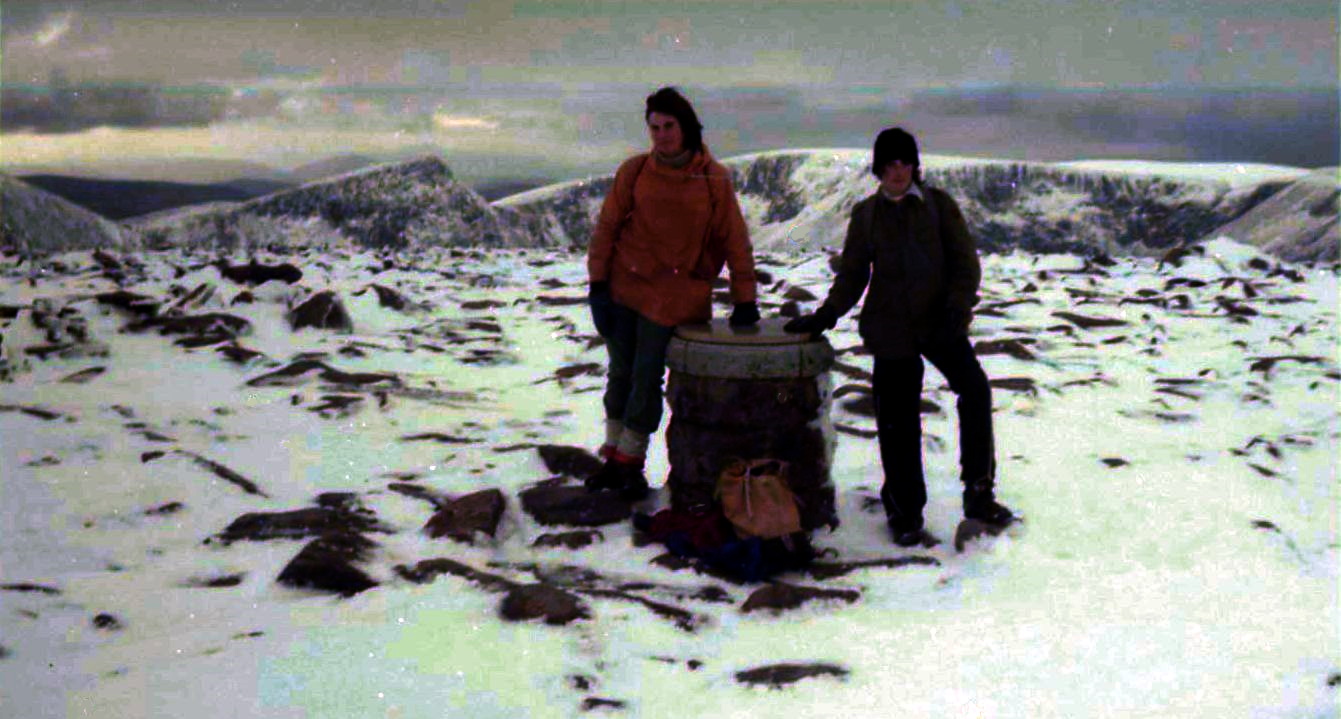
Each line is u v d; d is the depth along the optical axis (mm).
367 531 4430
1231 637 3389
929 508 4809
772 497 4027
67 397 6566
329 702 2965
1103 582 3916
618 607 3600
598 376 7414
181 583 3932
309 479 5207
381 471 5332
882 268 4348
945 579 3963
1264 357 7758
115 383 6988
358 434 5957
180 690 3025
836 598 3703
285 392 6859
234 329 8422
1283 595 3783
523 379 7531
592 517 4605
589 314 9891
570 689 3059
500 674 3137
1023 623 3541
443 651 3270
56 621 3564
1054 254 14492
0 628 3480
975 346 8000
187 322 8312
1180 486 4992
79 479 5031
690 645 3393
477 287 11922
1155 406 6488
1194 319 9414
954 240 4289
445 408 6602
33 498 4766
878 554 4289
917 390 4465
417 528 4500
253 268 10344
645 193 4504
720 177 4492
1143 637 3400
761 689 3057
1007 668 3201
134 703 2949
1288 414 6336
